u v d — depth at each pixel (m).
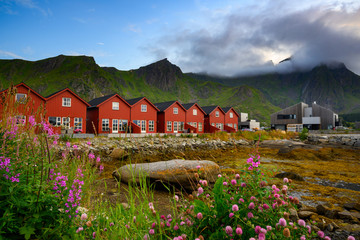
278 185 6.67
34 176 2.44
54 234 2.31
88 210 3.17
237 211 2.08
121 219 3.09
